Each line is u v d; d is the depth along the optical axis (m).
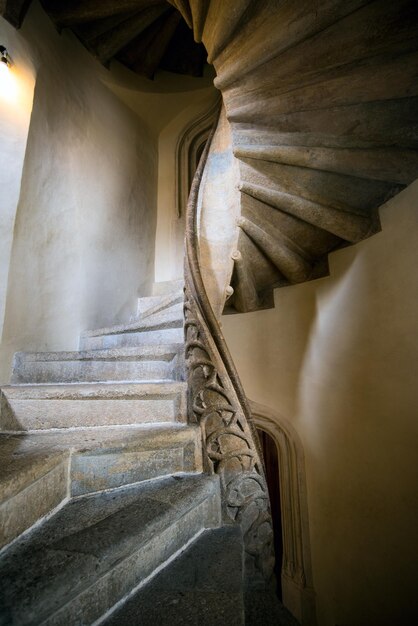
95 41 2.94
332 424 2.08
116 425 1.25
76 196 2.41
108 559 0.64
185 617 0.64
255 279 2.56
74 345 2.24
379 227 1.86
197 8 1.53
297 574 2.15
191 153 4.02
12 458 0.83
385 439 1.73
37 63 2.19
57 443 0.99
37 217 2.01
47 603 0.53
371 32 1.23
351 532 1.88
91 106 2.82
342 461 1.99
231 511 1.12
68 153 2.39
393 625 1.58
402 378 1.65
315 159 1.71
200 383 1.27
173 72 3.84
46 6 2.39
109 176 2.90
